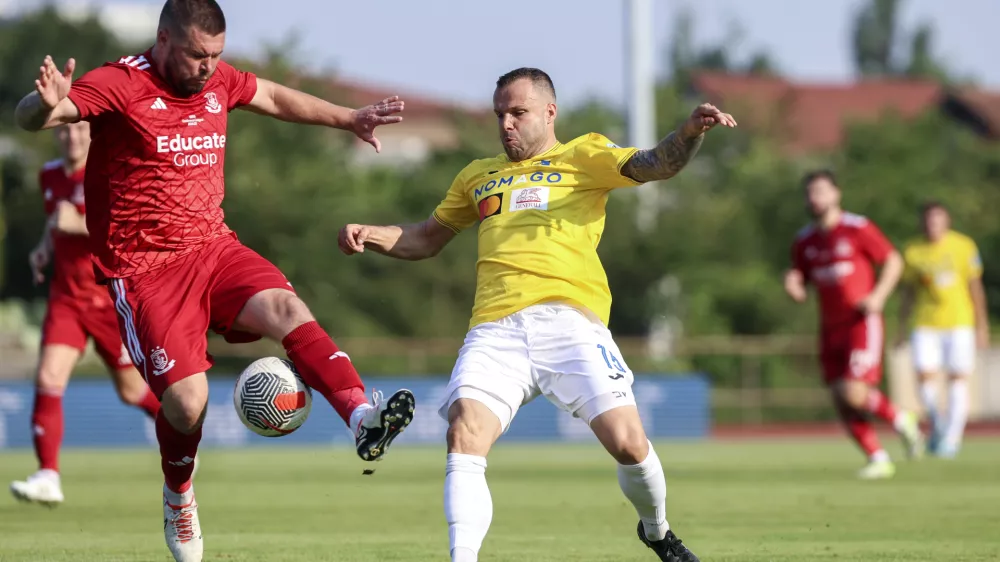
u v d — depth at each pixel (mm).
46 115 9117
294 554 12172
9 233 66000
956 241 30438
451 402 9516
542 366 9625
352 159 71625
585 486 21922
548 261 9875
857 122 77938
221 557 11898
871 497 18984
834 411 52438
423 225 10969
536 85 10297
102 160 9852
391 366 49406
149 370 9688
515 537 13875
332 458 32938
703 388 45688
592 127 76125
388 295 60000
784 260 68875
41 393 16781
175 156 9844
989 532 14258
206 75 9734
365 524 15406
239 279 9852
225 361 48125
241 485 22625
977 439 42344
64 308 17000
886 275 23641
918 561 11633
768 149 80875
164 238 9930
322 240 60375
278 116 10867
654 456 9672
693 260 60781
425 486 22328
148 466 28625
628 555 12141
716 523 15352
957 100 106688
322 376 9422
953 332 30500
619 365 9680
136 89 9648
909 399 48312
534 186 10148
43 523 15414
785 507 17438
